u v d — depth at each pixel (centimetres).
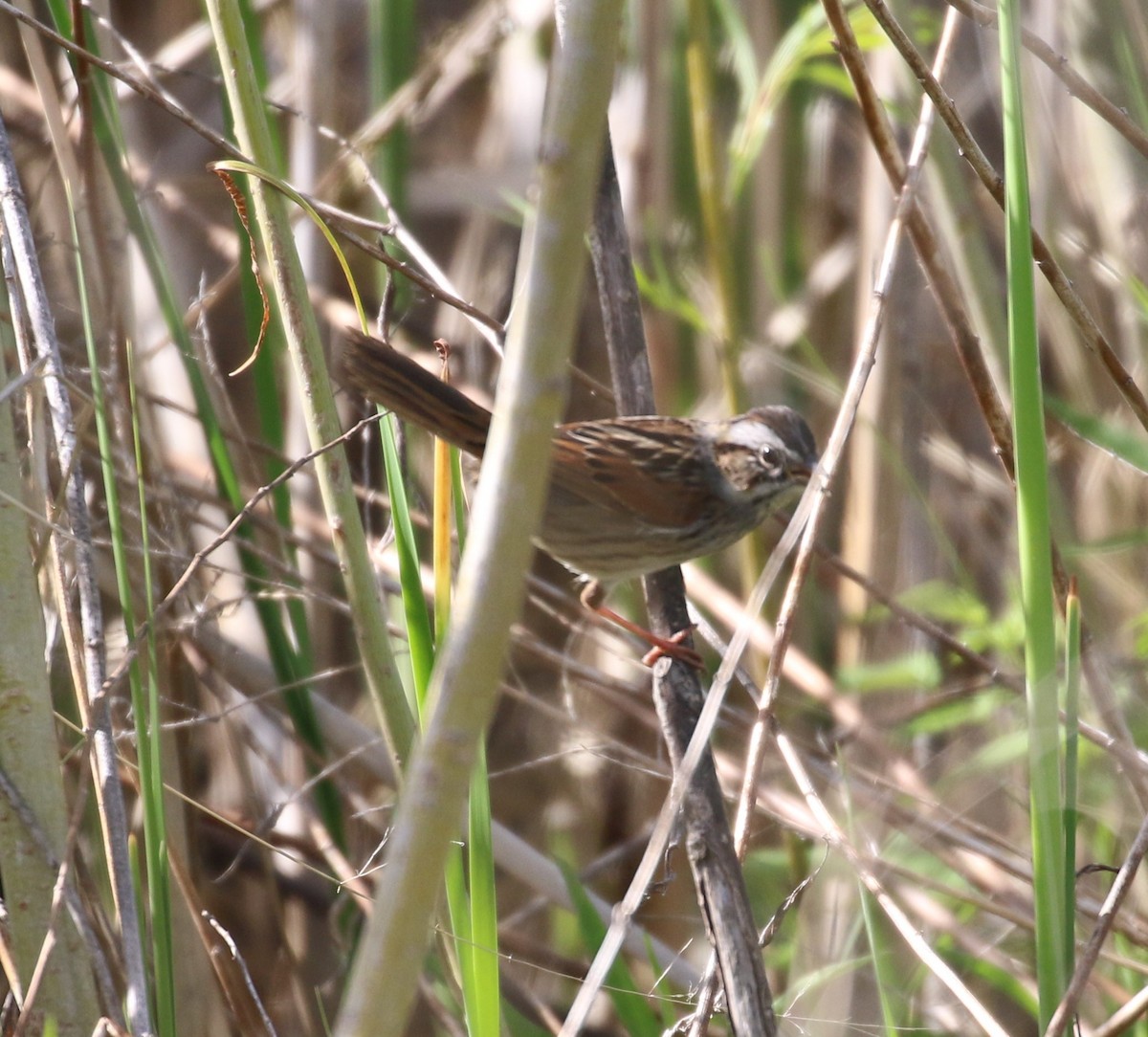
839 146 1505
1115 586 988
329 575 1170
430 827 454
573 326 446
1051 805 604
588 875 1152
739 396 1196
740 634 582
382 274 1194
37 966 666
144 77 1016
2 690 711
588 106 435
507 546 446
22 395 905
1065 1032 605
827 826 741
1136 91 937
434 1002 934
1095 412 1034
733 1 1145
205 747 1212
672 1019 833
